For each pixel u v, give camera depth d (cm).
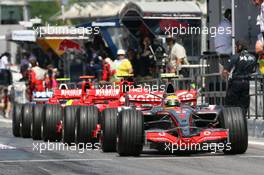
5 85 9300
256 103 5597
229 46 6488
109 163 3984
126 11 7756
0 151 4681
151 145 4297
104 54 8225
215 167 3791
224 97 6081
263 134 5441
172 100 4344
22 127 5741
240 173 3575
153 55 7606
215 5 6819
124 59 7100
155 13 7312
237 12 6438
